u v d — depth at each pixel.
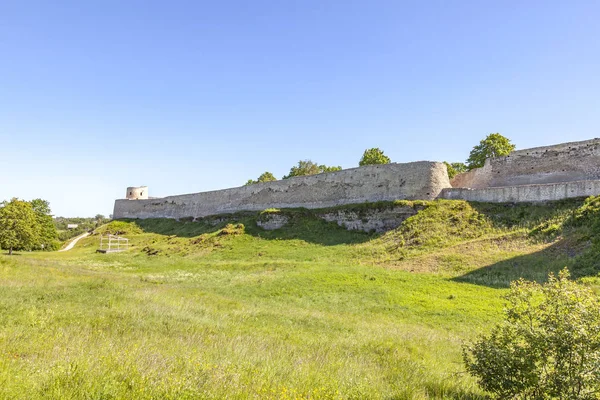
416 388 6.58
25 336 7.50
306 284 18.80
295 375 6.32
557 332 5.40
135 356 6.19
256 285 19.34
